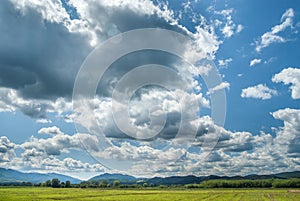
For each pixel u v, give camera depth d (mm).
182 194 117250
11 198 90500
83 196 101438
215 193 126500
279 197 100250
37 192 131125
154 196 102188
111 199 87062
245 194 119562
